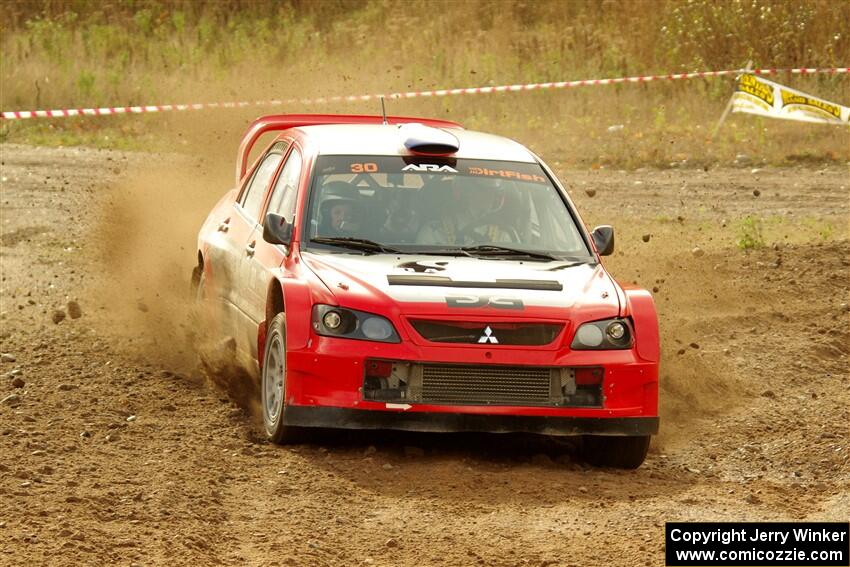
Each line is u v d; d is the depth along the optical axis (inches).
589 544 940.6
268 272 1249.4
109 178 2915.8
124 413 1294.3
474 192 1302.9
